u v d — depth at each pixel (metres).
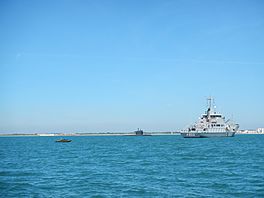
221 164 59.16
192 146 129.75
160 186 37.44
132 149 115.69
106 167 56.91
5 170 53.75
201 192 33.97
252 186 36.56
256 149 105.12
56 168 56.25
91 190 35.84
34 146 154.75
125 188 36.59
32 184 39.91
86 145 161.38
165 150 104.88
